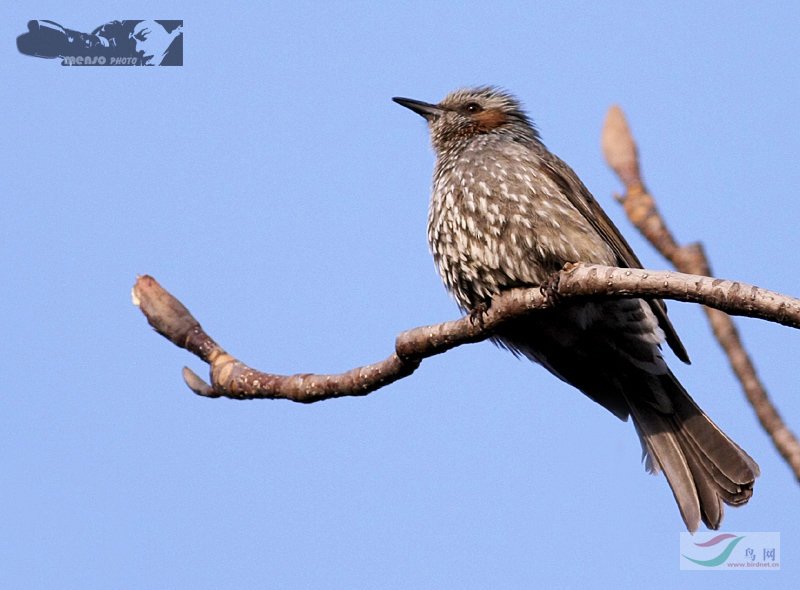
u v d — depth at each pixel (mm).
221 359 11406
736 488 12664
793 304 8625
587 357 13445
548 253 12977
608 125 10180
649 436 13203
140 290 11594
